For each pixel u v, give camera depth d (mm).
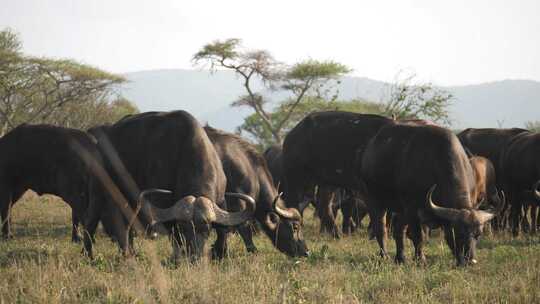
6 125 70250
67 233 26141
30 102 71438
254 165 21828
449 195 18516
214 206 17219
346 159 23484
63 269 15391
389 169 20125
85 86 72500
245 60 78688
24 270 15641
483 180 23812
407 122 22203
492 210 18266
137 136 19531
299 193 26031
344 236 27609
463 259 17547
